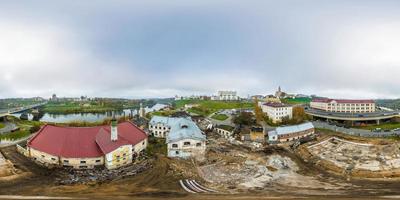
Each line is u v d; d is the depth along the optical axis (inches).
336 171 3681.1
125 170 3619.6
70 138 3993.6
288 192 2874.0
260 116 6555.1
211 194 2795.3
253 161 4030.5
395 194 2753.4
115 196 2716.5
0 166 3599.9
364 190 2928.2
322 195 2741.1
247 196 2706.7
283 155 4340.6
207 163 3937.0
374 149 4320.9
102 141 3946.9
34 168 3627.0
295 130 5162.4
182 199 2608.3
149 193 2824.8
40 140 4094.5
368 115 6565.0
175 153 4227.4
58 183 3147.1
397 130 5349.4
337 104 7691.9
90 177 3363.7
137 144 4350.4
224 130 5639.8
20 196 2701.8
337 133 5251.0
